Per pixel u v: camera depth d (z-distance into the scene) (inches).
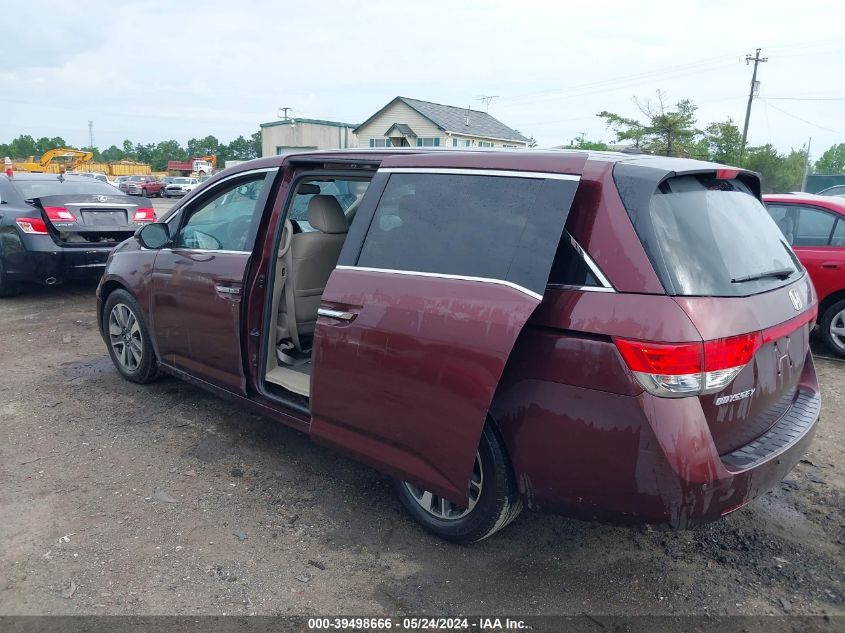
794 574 118.8
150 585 112.0
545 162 106.3
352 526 130.9
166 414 182.1
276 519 132.7
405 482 127.0
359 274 123.1
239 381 156.3
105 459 156.3
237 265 153.2
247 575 115.2
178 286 169.0
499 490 110.5
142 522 130.4
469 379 104.6
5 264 309.9
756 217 121.3
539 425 102.4
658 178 100.2
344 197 221.9
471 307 105.4
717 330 94.1
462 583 114.6
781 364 112.2
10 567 116.0
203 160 2637.8
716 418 97.7
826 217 251.6
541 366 101.6
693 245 100.5
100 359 229.5
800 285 121.3
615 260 97.6
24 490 141.6
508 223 106.6
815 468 159.3
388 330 115.6
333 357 125.3
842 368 239.1
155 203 1325.0
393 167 126.6
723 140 1189.7
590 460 98.3
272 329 160.4
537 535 129.5
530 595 112.0
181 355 173.9
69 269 306.5
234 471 151.4
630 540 128.5
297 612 106.6
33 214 301.3
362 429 123.4
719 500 96.7
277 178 150.9
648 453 93.6
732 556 124.0
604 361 95.7
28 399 191.8
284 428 175.0
